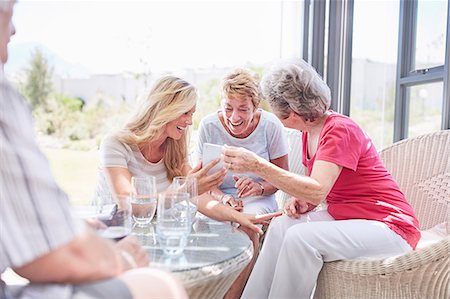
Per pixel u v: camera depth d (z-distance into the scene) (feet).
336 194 6.24
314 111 6.16
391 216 5.80
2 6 2.87
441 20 7.88
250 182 7.27
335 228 5.61
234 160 5.78
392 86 9.53
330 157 5.65
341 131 5.84
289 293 5.71
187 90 6.34
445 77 7.05
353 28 9.93
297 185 5.52
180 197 4.15
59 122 11.67
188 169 6.72
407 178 7.03
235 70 7.38
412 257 4.81
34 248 2.31
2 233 2.30
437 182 6.65
